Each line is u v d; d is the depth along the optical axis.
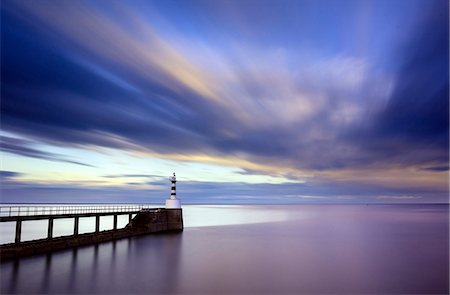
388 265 24.78
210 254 28.69
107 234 32.62
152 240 35.56
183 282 20.27
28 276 20.28
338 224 60.91
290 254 29.08
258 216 91.25
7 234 40.47
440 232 46.72
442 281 20.56
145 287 19.23
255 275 21.84
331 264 25.12
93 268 22.58
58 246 26.39
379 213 113.31
